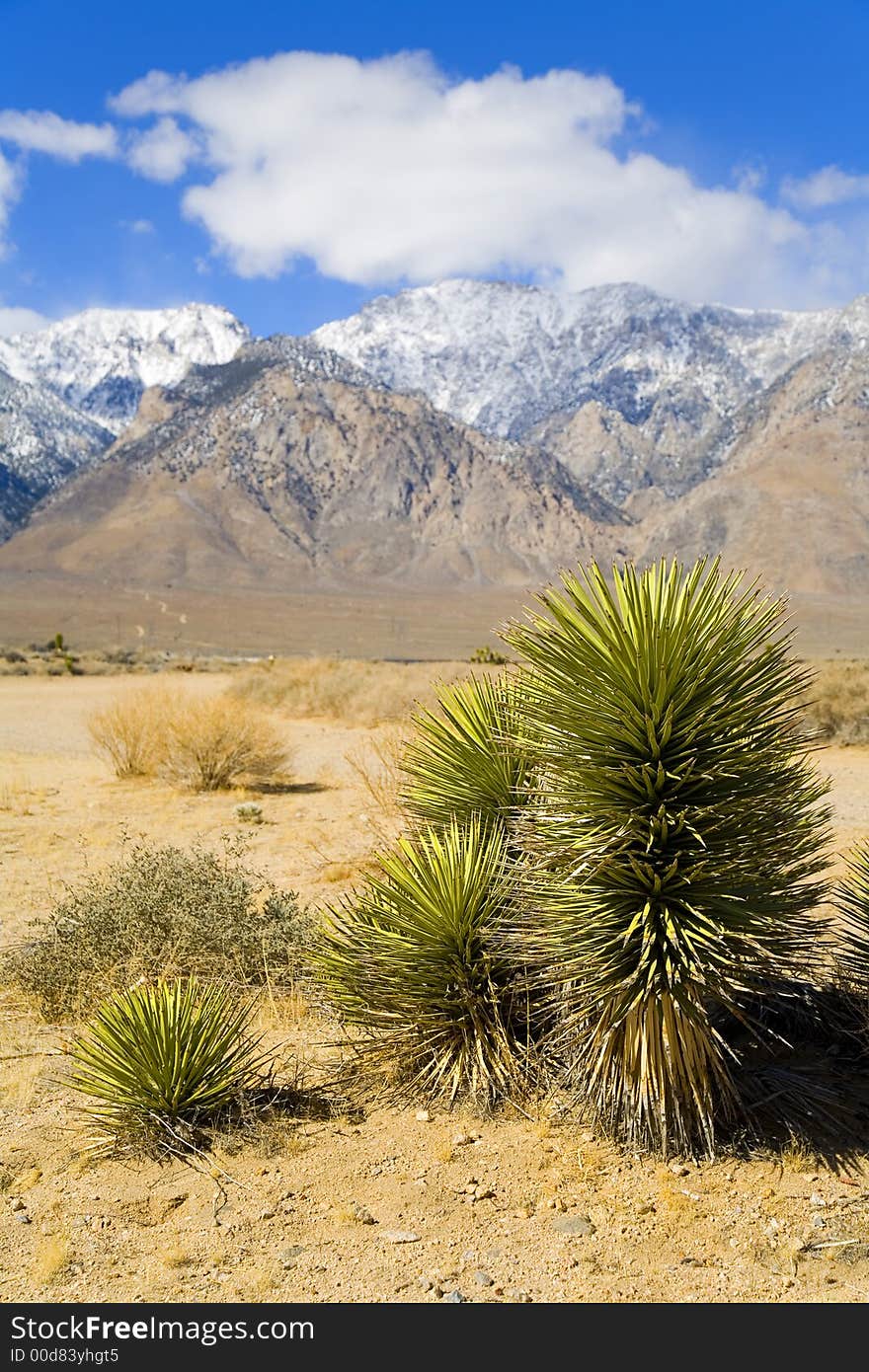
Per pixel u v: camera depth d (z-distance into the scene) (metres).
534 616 4.83
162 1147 4.79
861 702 18.53
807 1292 3.64
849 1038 5.43
